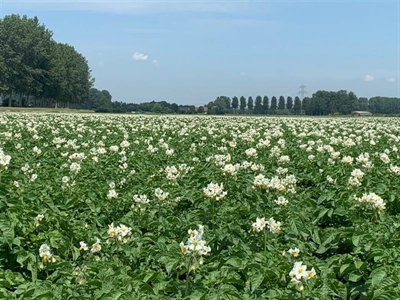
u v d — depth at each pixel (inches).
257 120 2119.8
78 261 347.3
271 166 735.7
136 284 284.8
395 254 313.6
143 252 342.0
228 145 1028.5
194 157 790.5
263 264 307.3
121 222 398.3
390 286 268.5
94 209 450.9
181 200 495.8
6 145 908.0
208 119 2174.0
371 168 649.0
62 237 355.6
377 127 1577.3
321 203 498.9
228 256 338.0
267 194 484.1
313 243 377.1
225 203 450.6
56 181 547.5
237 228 375.6
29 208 411.5
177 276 314.0
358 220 394.6
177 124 1669.5
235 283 293.7
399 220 404.8
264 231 349.1
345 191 494.9
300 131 1412.4
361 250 330.6
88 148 941.8
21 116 1947.6
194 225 387.2
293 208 442.0
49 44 4594.0
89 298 271.0
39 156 781.9
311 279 281.3
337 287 288.8
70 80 5068.9
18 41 4266.7
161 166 761.0
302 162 750.5
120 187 571.5
